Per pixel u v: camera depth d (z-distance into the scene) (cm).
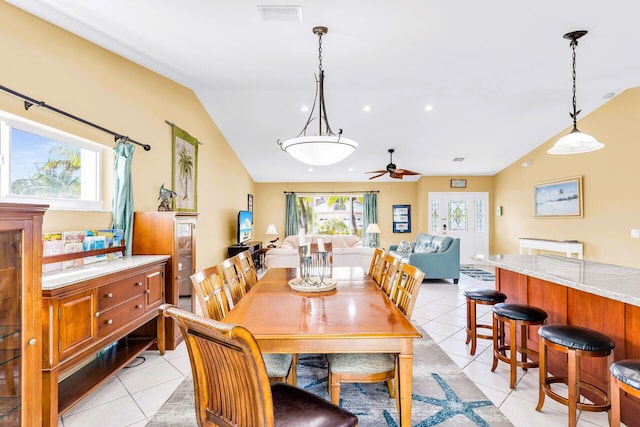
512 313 223
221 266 208
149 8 214
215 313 176
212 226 528
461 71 342
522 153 664
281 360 181
